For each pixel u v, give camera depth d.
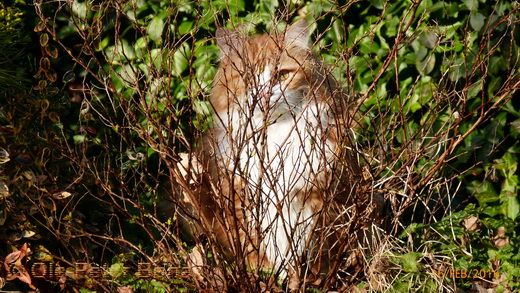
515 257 4.14
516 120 5.43
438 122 5.43
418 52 5.39
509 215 5.59
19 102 4.11
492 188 5.63
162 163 5.41
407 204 4.04
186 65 5.40
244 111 3.90
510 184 5.62
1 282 3.78
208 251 4.00
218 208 4.00
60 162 4.21
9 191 3.88
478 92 5.49
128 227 4.78
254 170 4.25
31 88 4.48
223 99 4.59
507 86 3.88
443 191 5.25
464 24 5.48
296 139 4.46
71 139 5.12
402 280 3.82
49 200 3.97
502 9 5.31
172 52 3.69
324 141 3.68
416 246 4.23
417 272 3.77
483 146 5.59
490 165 5.61
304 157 4.43
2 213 3.82
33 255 3.96
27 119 4.12
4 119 4.16
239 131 3.77
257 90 3.47
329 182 3.94
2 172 3.89
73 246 4.08
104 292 3.98
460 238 4.59
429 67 5.38
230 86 4.52
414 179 4.06
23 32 5.38
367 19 5.64
